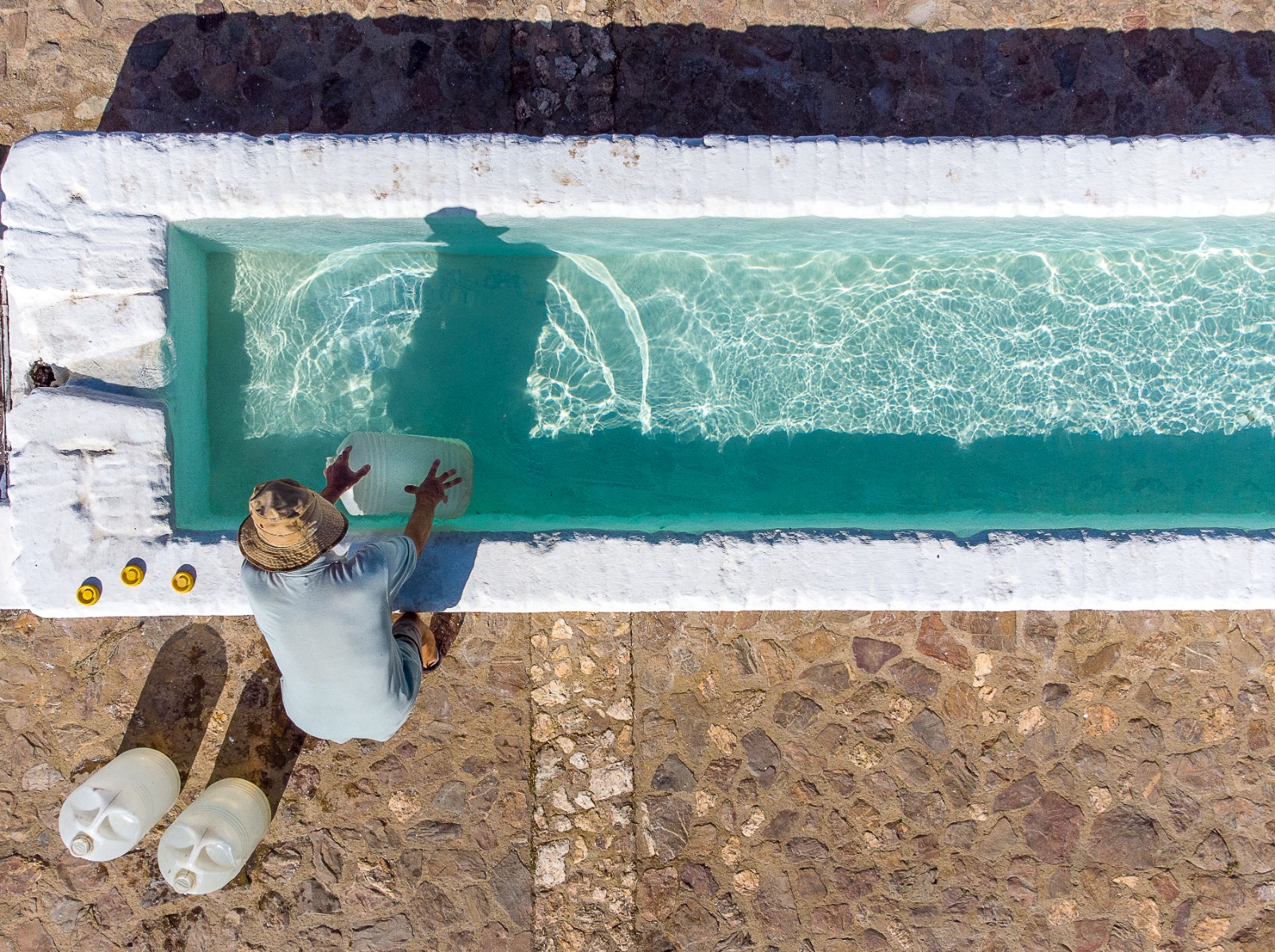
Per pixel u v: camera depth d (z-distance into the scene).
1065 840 3.81
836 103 3.74
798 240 3.21
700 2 3.73
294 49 3.71
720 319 3.54
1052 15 3.72
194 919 3.79
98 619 3.80
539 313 3.52
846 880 3.80
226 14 3.69
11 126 3.72
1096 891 3.79
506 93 3.73
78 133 2.69
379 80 3.71
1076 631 3.82
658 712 3.83
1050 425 3.54
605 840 3.81
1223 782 3.79
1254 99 3.73
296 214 2.75
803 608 2.76
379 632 2.49
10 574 2.99
